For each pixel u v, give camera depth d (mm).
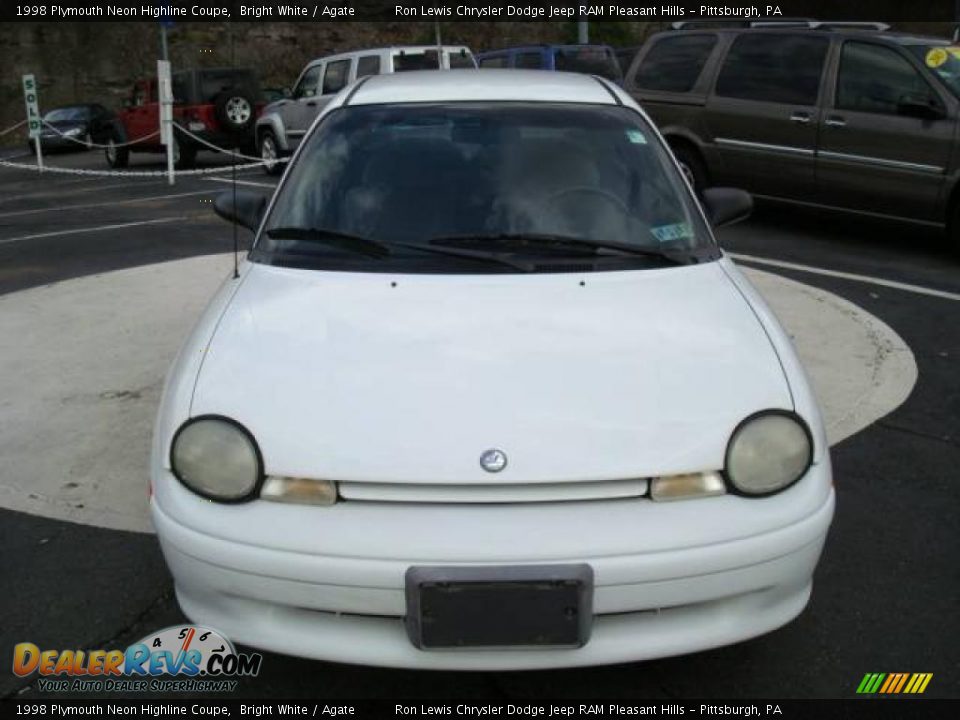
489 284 2885
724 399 2432
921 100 7652
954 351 5438
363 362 2520
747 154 8828
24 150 24875
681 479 2297
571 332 2646
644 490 2293
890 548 3318
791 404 2463
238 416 2383
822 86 8250
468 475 2244
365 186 3320
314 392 2432
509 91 3730
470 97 3684
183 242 8945
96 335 5844
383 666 2289
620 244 3137
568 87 3822
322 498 2270
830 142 8180
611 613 2248
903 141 7730
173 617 2930
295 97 15211
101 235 9398
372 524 2232
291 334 2658
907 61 7773
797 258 7836
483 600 2188
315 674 2668
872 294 6688
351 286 2889
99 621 2914
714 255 3262
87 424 4465
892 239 8594
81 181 15156
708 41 9188
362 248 3086
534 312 2736
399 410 2369
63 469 3982
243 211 3744
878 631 2848
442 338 2605
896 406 4625
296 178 3451
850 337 5672
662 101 9438
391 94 3732
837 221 9352
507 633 2213
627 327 2682
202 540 2291
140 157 21203
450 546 2195
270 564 2236
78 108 23734
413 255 3049
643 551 2217
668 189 3428
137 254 8383
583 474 2254
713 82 9039
